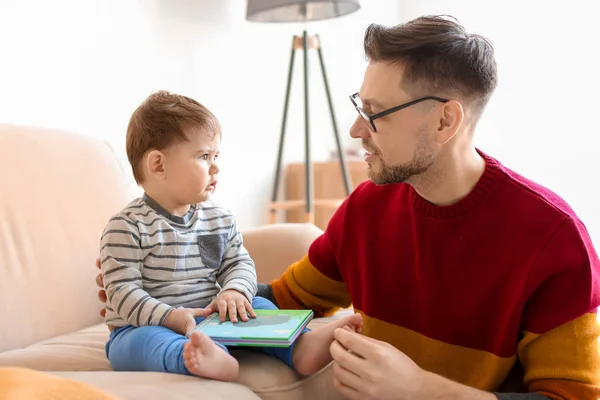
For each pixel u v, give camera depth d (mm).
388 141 1153
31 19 1872
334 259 1427
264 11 2504
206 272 1260
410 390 1004
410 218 1258
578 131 2570
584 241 1089
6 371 799
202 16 2631
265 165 3150
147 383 911
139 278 1171
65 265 1503
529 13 2678
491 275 1146
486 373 1168
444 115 1123
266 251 1712
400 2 3223
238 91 2896
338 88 3469
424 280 1223
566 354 1056
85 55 2068
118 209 1676
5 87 1795
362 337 1054
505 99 2744
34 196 1494
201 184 1229
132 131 1263
